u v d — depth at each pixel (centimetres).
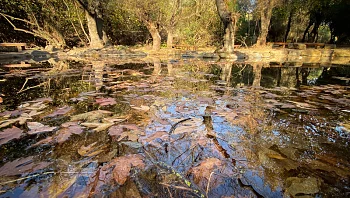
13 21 667
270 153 77
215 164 68
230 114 117
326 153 77
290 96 169
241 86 211
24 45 567
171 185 57
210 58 657
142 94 166
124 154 73
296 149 80
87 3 680
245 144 83
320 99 159
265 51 777
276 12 1153
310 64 498
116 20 932
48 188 55
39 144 80
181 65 417
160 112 122
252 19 1391
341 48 1012
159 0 771
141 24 967
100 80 225
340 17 1192
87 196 52
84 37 866
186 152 76
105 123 102
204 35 1087
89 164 67
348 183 60
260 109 131
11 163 67
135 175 61
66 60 475
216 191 55
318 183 60
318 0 1048
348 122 110
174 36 983
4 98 146
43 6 705
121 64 406
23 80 221
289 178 62
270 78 280
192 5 1044
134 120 107
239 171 64
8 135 84
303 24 1537
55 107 127
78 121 104
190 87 197
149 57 627
